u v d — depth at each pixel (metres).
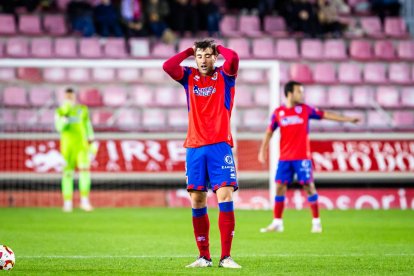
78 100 66.94
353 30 77.12
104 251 28.42
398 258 25.89
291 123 38.22
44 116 65.75
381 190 61.09
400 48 76.12
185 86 22.39
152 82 68.62
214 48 22.02
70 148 53.56
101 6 71.50
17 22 73.00
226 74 22.19
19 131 59.19
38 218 46.81
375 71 72.94
